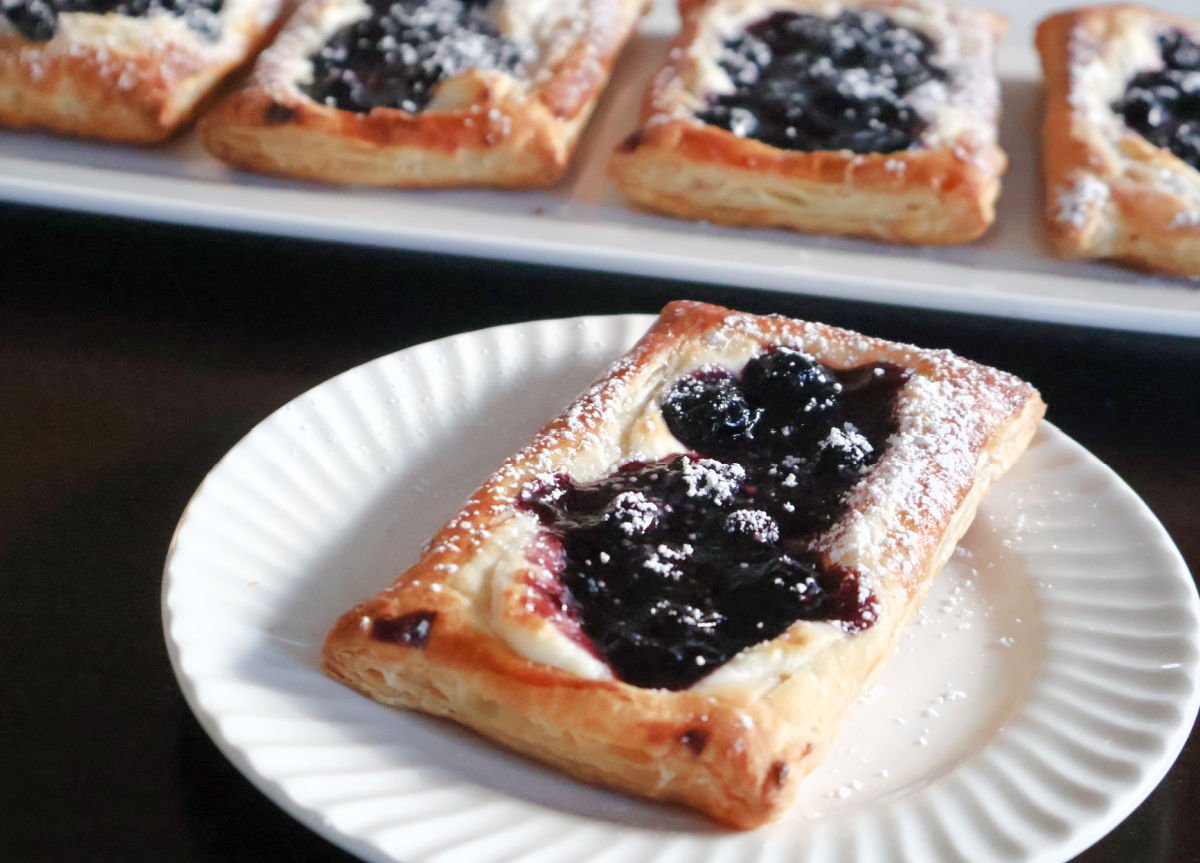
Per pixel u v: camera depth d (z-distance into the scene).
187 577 0.32
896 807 0.30
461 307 0.41
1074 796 0.30
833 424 0.35
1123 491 0.35
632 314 0.40
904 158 0.43
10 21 0.46
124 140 0.45
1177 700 0.31
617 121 0.47
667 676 0.31
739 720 0.30
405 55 0.46
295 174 0.44
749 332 0.37
